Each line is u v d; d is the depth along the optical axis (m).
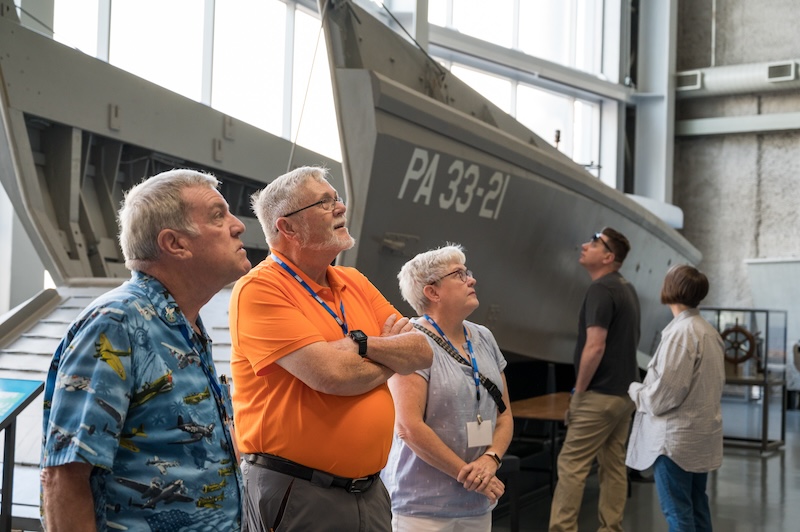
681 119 12.91
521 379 6.93
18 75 4.27
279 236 2.07
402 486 2.48
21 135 4.31
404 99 3.88
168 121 4.88
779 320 8.70
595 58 12.05
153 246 1.51
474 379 2.54
